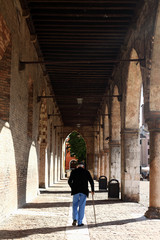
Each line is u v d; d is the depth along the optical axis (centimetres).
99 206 1319
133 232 791
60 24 1441
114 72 2050
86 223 909
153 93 1111
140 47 1258
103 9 1316
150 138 1101
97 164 3869
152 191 1058
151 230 820
